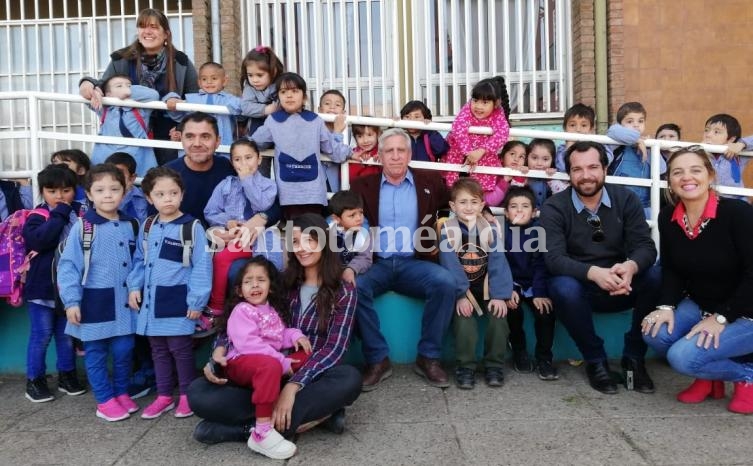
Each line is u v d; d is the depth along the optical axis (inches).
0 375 158.9
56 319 145.8
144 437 122.2
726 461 106.1
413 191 156.7
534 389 142.9
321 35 271.7
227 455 113.7
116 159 152.9
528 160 178.1
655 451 110.3
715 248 127.7
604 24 257.0
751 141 177.2
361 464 108.3
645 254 141.8
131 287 134.6
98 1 274.7
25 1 274.7
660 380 148.0
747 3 259.3
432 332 145.8
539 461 107.6
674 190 130.7
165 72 183.8
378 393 141.2
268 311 123.9
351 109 273.6
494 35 269.0
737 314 124.6
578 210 149.0
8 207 152.4
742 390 127.5
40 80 275.7
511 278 148.1
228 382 118.3
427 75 270.4
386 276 152.6
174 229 134.1
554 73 269.6
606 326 159.8
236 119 171.5
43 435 123.6
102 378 132.3
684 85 259.6
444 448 113.6
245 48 270.7
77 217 146.7
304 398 115.0
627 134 169.2
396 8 269.0
